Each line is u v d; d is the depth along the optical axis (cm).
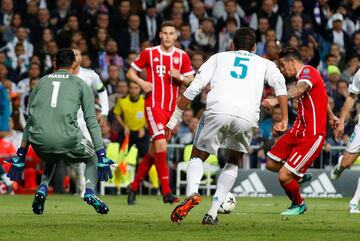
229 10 5009
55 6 5116
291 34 5028
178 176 4147
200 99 4412
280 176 2597
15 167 2194
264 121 4259
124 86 4341
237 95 1983
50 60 4662
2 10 4897
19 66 4678
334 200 3784
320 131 2597
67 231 1848
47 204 3027
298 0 5131
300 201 2600
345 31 5247
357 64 4900
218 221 2175
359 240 1720
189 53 4766
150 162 3098
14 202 3144
